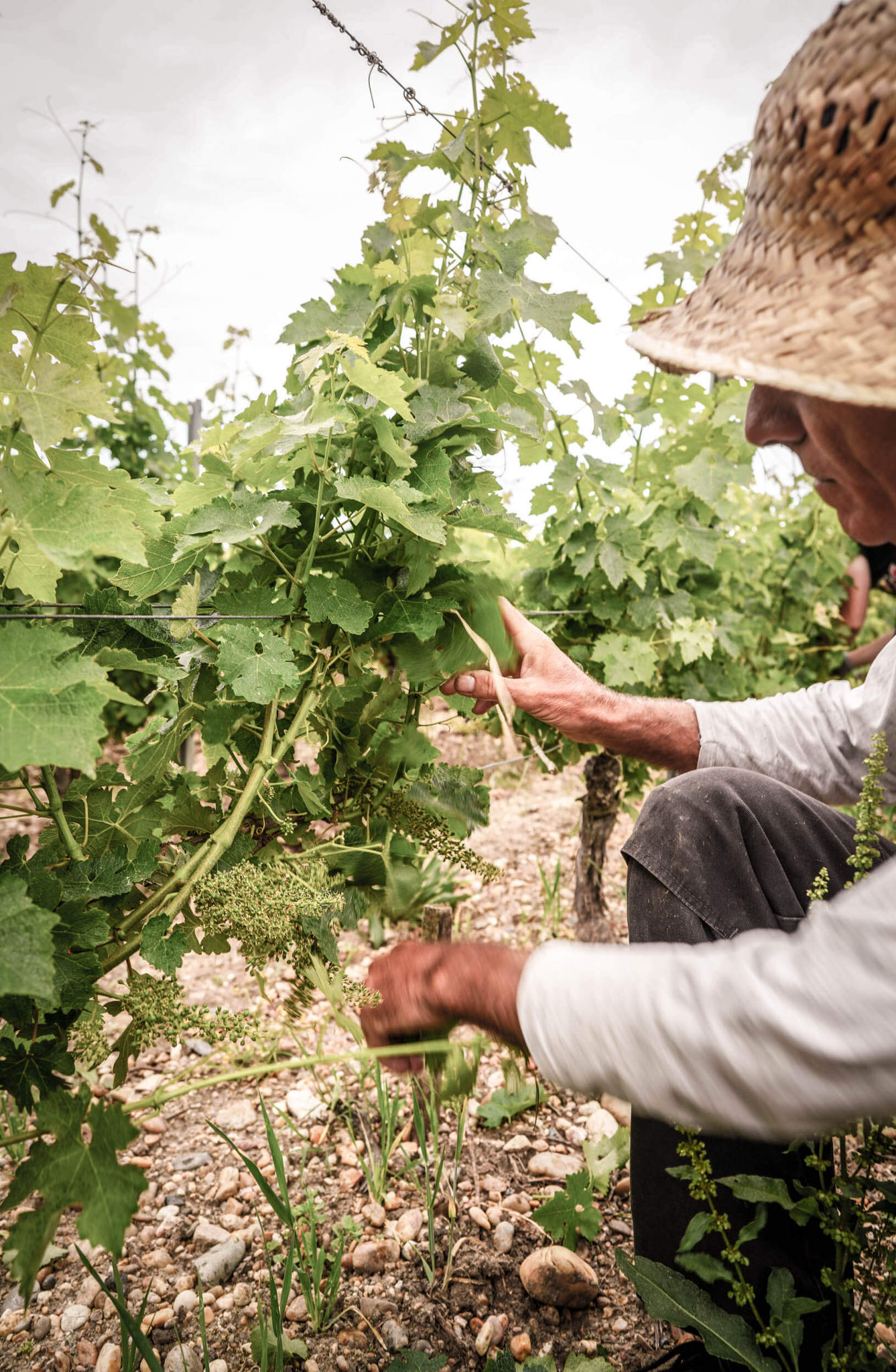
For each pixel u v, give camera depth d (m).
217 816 1.36
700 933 1.30
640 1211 1.34
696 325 0.95
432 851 1.56
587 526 2.51
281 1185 1.52
